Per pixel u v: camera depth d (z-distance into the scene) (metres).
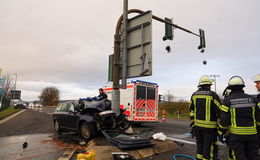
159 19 7.25
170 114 25.61
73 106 7.39
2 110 22.11
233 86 3.11
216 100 3.40
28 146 5.44
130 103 9.84
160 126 10.79
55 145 5.60
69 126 7.16
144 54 4.75
